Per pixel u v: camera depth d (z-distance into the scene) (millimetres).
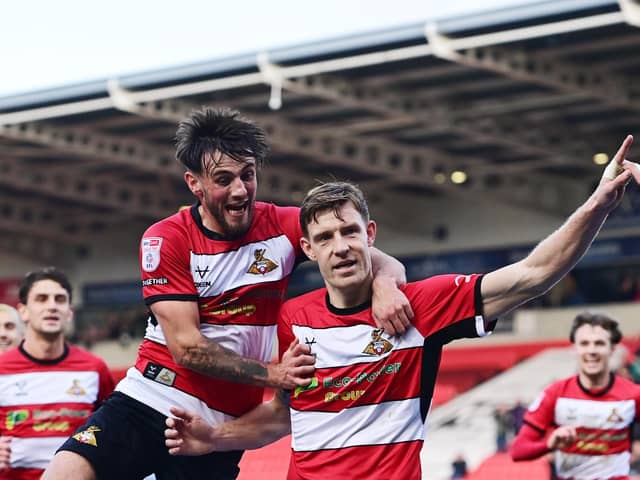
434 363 5008
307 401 5090
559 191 37344
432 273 39938
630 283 36781
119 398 5805
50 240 47250
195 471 5879
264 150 5398
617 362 27984
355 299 5055
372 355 4984
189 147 5320
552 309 36438
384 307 4938
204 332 5547
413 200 40438
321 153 33656
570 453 9008
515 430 25438
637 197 36281
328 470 5004
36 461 8031
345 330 5039
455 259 39594
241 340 5586
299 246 5645
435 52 24703
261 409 5754
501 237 38906
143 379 5754
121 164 36938
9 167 37656
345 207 4941
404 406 4957
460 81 28125
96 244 46750
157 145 34906
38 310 8008
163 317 5445
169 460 5844
